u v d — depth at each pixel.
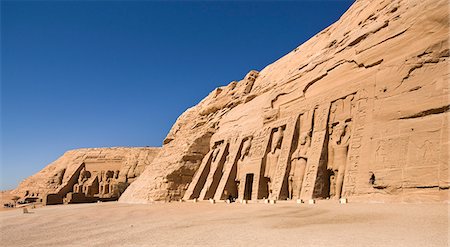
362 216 13.87
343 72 24.36
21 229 19.95
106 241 13.48
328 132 24.27
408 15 19.53
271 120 32.19
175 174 40.34
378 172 18.30
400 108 18.23
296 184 26.00
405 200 16.22
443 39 16.92
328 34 31.34
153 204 34.97
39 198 71.38
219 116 44.91
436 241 9.01
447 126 15.55
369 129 19.91
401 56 19.27
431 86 16.91
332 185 23.03
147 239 13.17
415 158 16.58
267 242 10.58
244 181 33.03
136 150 79.44
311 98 27.36
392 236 9.96
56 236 16.17
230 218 17.52
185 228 15.37
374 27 22.19
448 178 14.81
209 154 41.12
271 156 30.25
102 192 75.62
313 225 13.12
